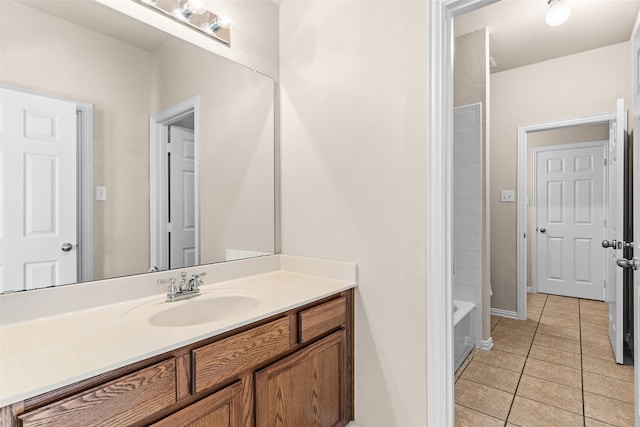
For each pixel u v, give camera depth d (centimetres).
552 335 295
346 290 161
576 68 310
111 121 132
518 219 337
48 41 117
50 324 109
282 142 199
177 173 153
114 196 133
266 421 120
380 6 158
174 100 151
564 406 191
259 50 188
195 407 99
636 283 150
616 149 234
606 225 391
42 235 115
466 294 277
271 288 155
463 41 275
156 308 127
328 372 150
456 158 280
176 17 151
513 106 342
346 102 169
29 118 112
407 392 149
